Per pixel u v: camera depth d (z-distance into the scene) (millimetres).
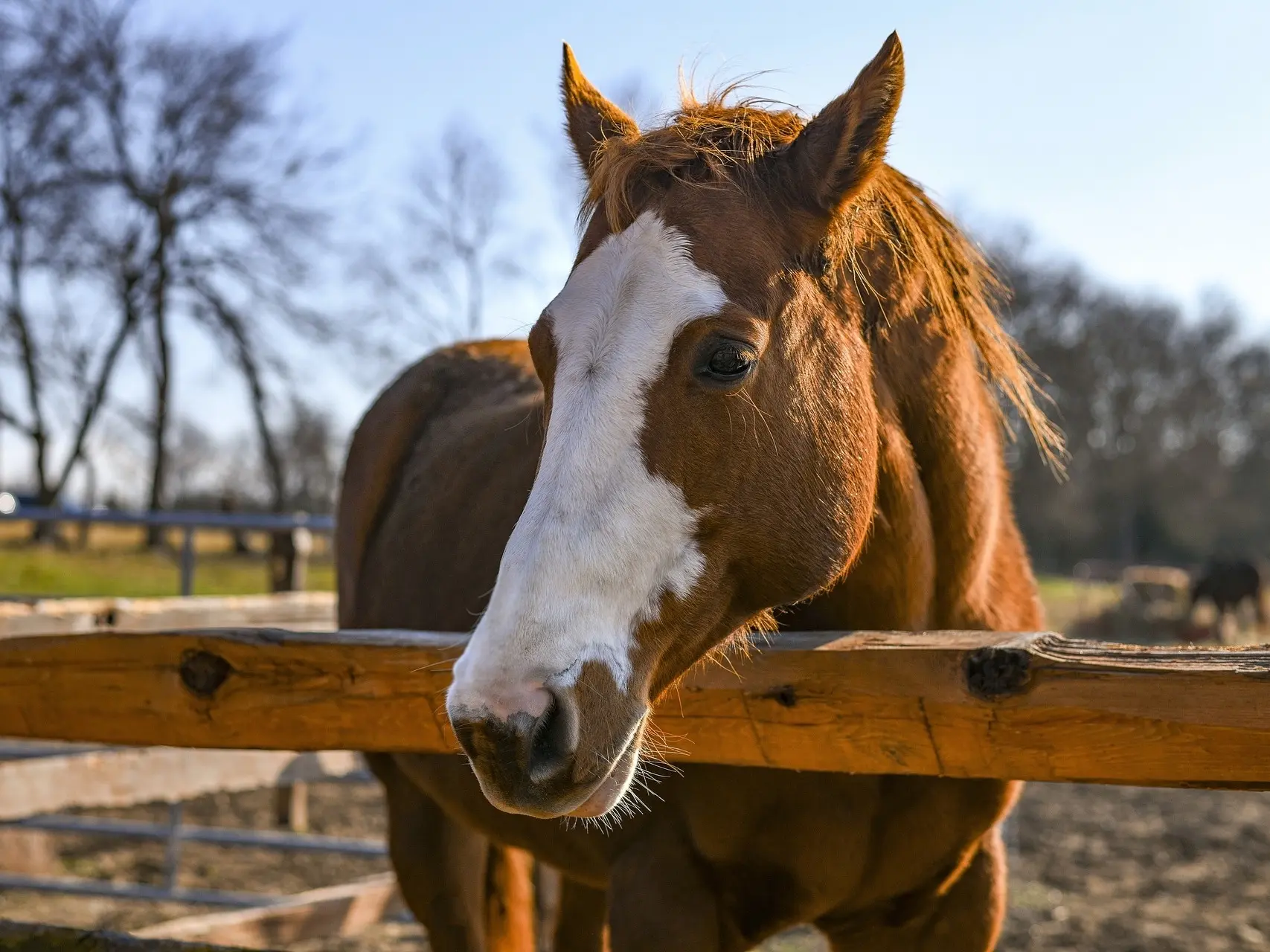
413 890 2914
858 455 1800
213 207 22484
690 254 1636
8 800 3395
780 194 1776
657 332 1592
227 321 22594
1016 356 2365
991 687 1529
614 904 2088
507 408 3010
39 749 4941
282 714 1919
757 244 1687
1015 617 2367
